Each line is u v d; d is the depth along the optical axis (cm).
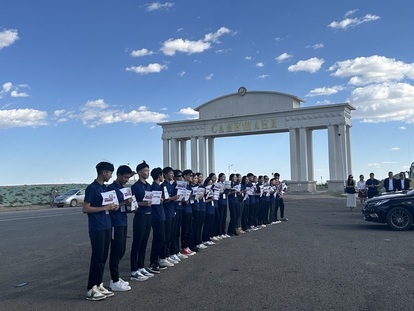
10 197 5531
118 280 743
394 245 1159
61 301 682
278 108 4791
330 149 4403
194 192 1126
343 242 1223
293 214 2275
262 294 686
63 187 7438
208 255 1068
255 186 1681
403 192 1595
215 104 5178
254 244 1235
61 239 1425
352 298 652
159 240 886
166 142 5450
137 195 822
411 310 591
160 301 664
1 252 1173
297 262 938
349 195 2322
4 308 650
